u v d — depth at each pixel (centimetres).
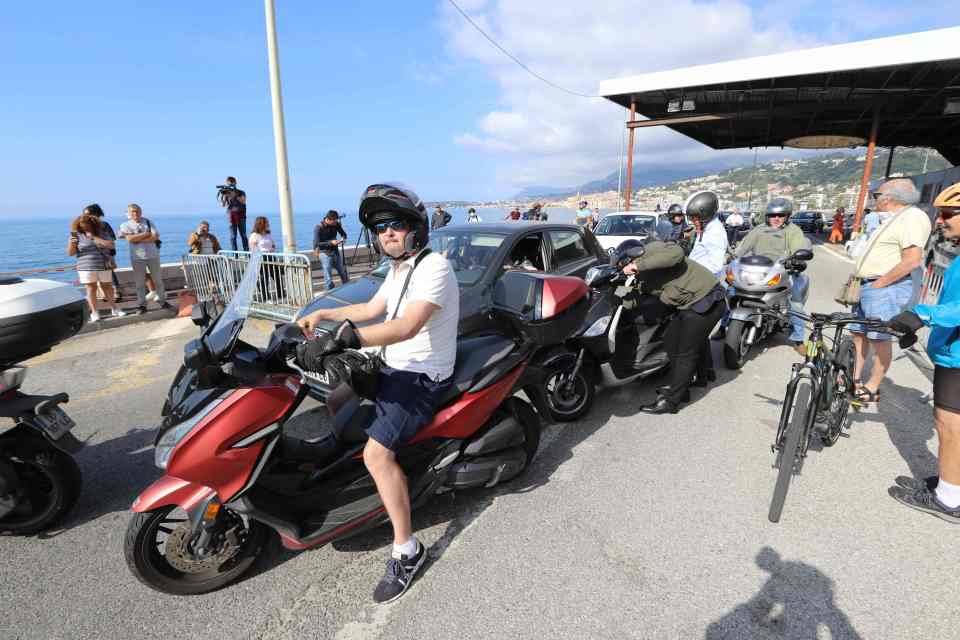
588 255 607
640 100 2381
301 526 249
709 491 326
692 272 414
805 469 352
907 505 307
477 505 314
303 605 238
